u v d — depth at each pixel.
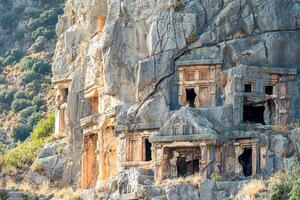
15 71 154.88
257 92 104.25
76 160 117.38
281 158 100.56
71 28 124.12
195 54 105.69
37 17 161.62
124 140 106.50
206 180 99.12
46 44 157.38
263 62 105.12
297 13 106.19
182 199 99.12
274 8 105.94
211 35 105.69
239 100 103.50
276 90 105.00
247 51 105.12
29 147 125.56
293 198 92.88
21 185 113.25
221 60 105.12
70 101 118.94
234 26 105.81
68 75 124.00
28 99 150.12
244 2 106.06
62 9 161.62
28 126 145.75
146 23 107.19
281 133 101.81
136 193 101.00
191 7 106.31
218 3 106.38
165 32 106.25
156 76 106.12
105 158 109.31
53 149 120.81
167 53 106.06
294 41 105.94
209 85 105.12
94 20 117.31
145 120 105.94
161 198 99.69
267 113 105.00
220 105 104.62
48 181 118.50
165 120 105.06
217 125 103.00
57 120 125.88
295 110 105.12
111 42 108.19
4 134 146.25
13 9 163.88
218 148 102.00
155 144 102.69
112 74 108.00
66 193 109.00
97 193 105.56
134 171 103.00
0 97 152.00
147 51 107.06
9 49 159.12
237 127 103.06
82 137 116.94
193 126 101.75
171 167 102.62
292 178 94.69
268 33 105.75
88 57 117.19
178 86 105.81
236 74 103.62
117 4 108.69
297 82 105.44
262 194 95.44
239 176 101.56
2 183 115.69
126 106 107.12
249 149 102.56
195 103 105.31
